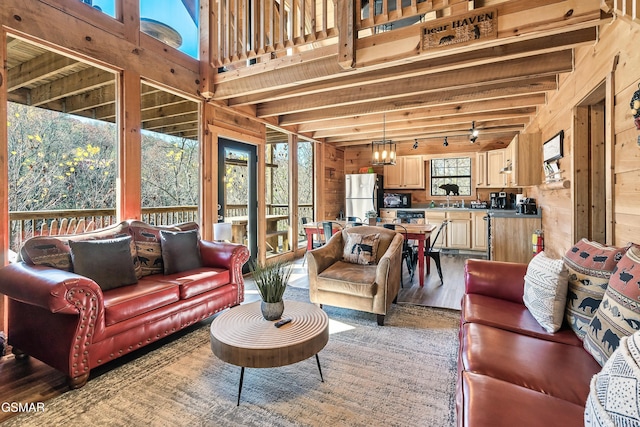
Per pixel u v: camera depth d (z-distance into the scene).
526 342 1.58
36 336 2.13
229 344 1.77
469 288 2.34
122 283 2.53
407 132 6.32
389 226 4.37
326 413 1.75
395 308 3.39
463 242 6.68
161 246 3.08
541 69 3.10
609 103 2.25
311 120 5.13
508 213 4.88
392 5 4.85
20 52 3.22
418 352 2.43
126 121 3.20
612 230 2.23
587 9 2.19
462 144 7.16
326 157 7.27
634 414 0.75
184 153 5.42
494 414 1.05
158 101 4.28
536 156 4.52
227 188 4.65
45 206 3.74
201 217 4.16
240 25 4.35
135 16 3.29
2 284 2.13
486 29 2.48
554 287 1.74
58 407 1.82
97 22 2.95
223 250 3.27
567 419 1.03
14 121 3.57
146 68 3.38
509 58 2.81
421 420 1.69
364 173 7.45
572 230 3.08
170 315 2.57
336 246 3.66
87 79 3.52
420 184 7.34
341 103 4.16
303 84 3.75
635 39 1.93
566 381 1.26
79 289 1.96
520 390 1.19
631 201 2.00
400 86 3.77
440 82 3.54
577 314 1.65
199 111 4.12
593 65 2.56
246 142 4.90
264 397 1.89
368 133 6.46
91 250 2.46
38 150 3.73
